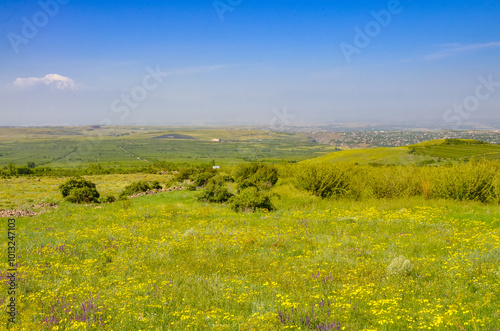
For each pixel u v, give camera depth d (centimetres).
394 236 1266
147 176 6341
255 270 896
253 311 607
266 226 1571
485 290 664
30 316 584
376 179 2492
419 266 855
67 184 2973
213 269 923
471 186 2094
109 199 2875
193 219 1834
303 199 2344
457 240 1138
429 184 2308
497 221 1475
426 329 522
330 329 514
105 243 1232
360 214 1802
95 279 832
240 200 2147
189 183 4181
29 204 2547
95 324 571
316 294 681
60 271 894
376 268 864
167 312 627
